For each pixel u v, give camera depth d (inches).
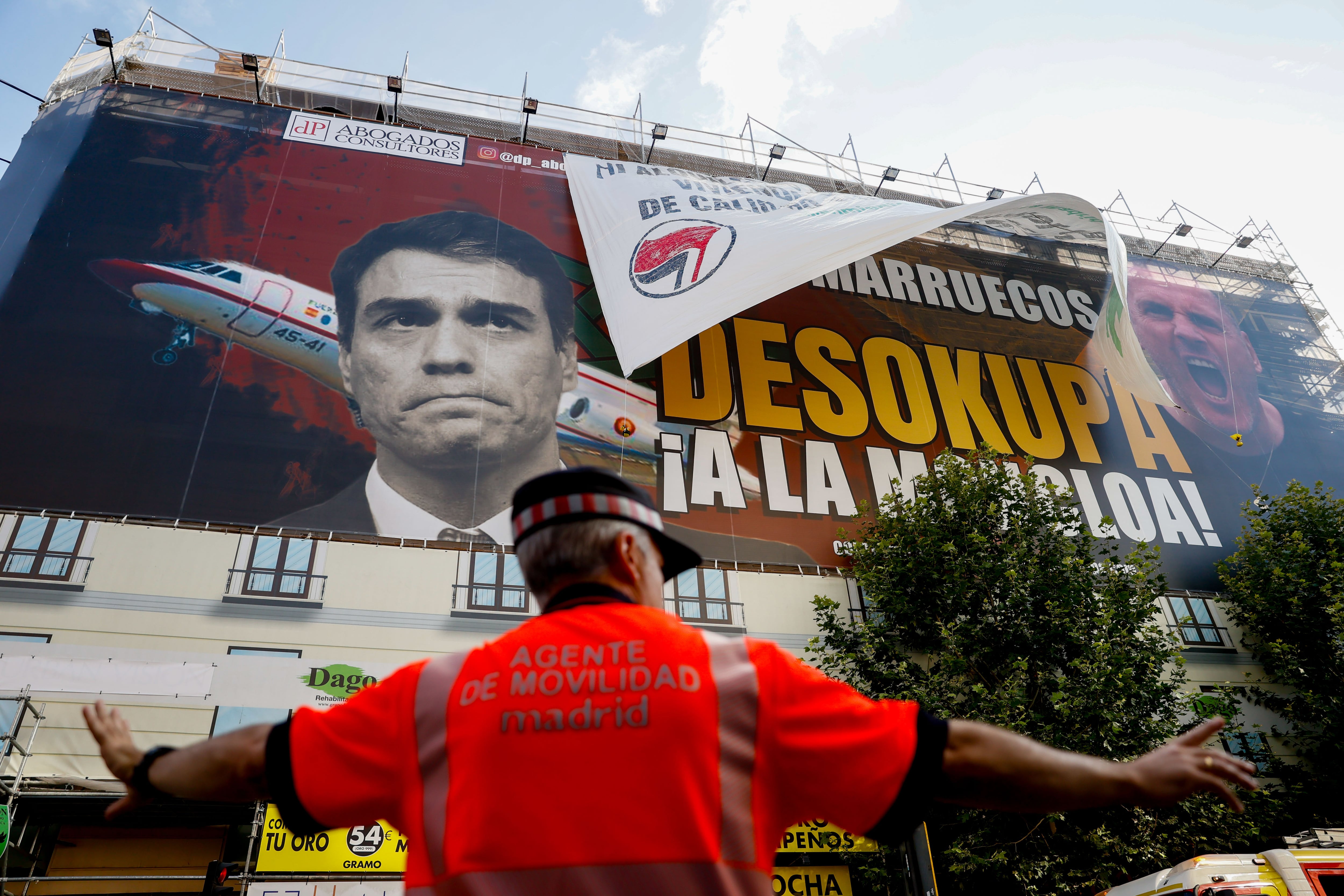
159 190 783.7
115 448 651.5
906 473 838.5
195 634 594.9
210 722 552.7
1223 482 940.0
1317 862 431.8
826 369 882.8
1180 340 1055.6
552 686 59.2
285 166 832.3
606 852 52.6
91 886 682.2
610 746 56.4
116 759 63.1
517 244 840.9
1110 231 922.1
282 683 576.7
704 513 762.2
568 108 1017.5
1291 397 1041.5
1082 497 884.6
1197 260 1173.1
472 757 57.0
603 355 807.1
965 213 823.1
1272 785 700.7
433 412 732.7
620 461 762.8
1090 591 629.0
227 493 657.6
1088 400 954.1
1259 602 757.9
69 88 860.6
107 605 588.4
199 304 730.8
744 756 57.6
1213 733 59.7
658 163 1032.8
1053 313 1010.1
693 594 718.5
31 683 529.3
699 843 53.5
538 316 803.4
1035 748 57.3
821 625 661.9
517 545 73.4
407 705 61.9
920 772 55.8
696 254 776.3
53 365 672.4
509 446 735.1
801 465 813.2
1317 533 775.1
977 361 943.0
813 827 560.7
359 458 698.8
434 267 802.8
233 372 709.9
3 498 610.2
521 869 52.3
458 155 891.4
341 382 727.1
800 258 762.8
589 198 861.8
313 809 59.5
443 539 679.1
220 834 730.8
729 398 830.5
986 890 574.2
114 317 708.0
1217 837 575.2
